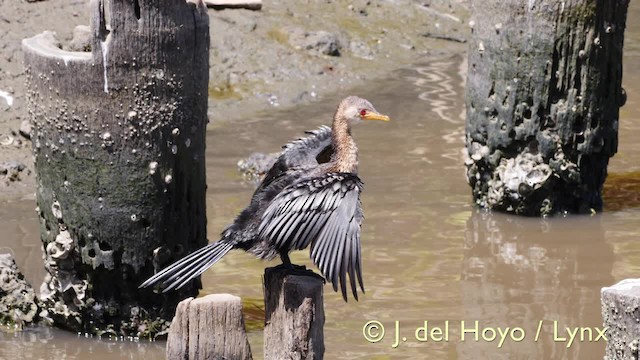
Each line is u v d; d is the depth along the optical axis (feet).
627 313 28.60
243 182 52.75
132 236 36.68
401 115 63.16
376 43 73.56
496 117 48.98
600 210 50.60
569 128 48.42
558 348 37.14
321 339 29.07
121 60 35.47
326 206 28.30
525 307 40.16
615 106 49.52
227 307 29.43
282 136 59.21
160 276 29.22
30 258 44.14
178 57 36.11
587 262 44.34
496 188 49.65
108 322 37.86
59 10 64.95
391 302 40.42
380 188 52.42
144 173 36.27
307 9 74.84
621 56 49.26
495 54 48.39
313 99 65.82
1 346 37.22
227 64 67.51
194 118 37.06
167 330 37.91
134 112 35.81
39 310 39.22
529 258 44.83
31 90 37.09
